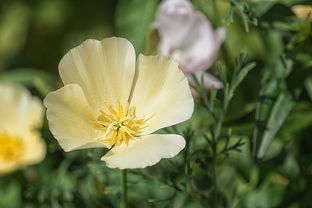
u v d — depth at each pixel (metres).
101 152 0.41
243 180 0.44
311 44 0.43
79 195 0.44
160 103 0.37
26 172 0.47
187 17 0.46
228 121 0.43
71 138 0.36
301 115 0.43
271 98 0.41
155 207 0.43
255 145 0.40
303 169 0.44
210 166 0.40
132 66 0.37
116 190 0.41
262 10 0.42
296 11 0.47
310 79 0.45
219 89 0.43
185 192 0.41
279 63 0.42
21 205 0.47
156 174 0.41
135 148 0.36
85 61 0.37
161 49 0.47
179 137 0.35
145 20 0.46
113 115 0.37
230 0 0.40
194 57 0.47
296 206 0.44
